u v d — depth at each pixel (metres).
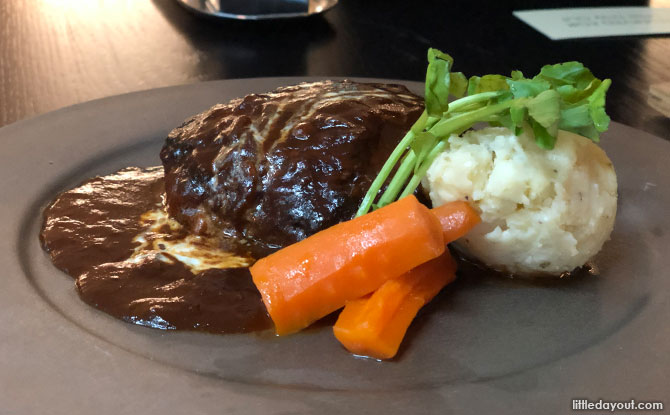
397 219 0.19
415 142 0.21
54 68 0.41
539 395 0.17
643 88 0.40
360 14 0.53
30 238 0.24
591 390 0.17
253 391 0.17
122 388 0.17
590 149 0.21
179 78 0.41
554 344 0.19
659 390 0.17
